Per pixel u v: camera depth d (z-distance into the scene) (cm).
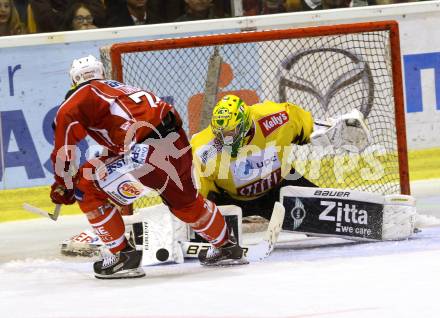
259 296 1132
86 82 1307
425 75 2391
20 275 1462
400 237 1574
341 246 1568
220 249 1410
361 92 2094
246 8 2420
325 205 1563
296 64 2123
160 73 2073
